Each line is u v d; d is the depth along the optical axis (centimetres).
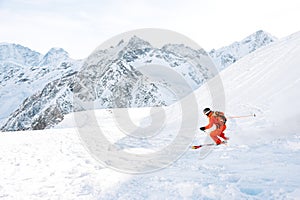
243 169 510
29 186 600
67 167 754
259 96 1216
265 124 874
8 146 1319
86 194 511
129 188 511
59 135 1645
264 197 373
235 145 730
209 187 440
